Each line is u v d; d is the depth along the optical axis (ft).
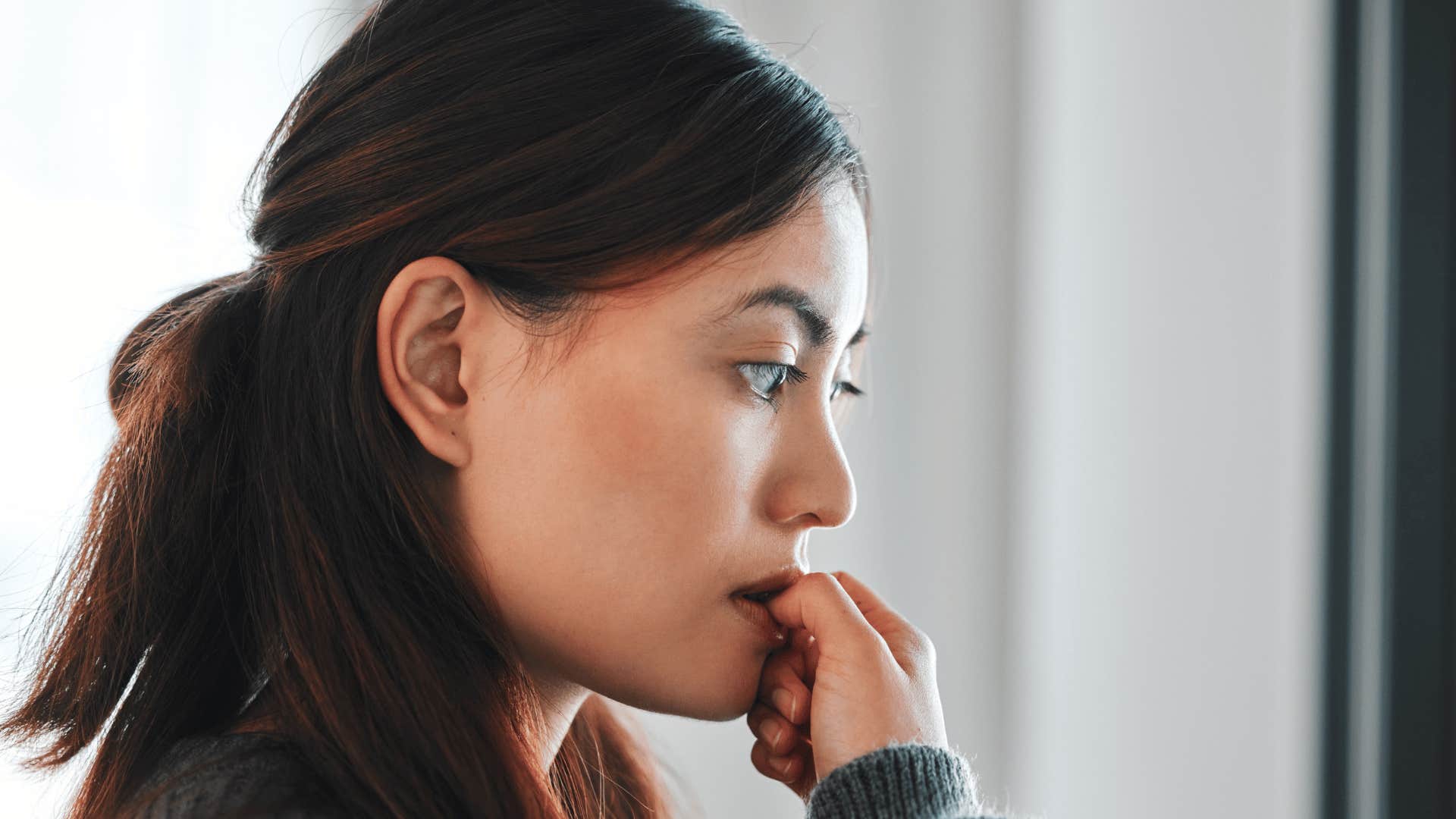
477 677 1.88
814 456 2.02
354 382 1.91
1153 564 4.42
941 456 5.14
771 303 1.92
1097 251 4.70
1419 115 3.67
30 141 5.03
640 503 1.89
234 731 1.89
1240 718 4.06
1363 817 3.76
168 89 5.38
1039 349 4.92
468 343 1.90
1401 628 3.69
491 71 1.93
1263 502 4.01
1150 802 4.36
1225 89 4.20
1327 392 3.81
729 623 2.01
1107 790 4.53
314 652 1.83
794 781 2.21
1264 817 3.95
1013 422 4.98
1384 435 3.73
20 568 4.69
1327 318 3.81
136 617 1.99
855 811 1.88
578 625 1.94
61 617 2.11
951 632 5.08
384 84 1.97
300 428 1.93
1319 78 3.86
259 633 1.95
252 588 1.97
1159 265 4.44
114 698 2.01
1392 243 3.71
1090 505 4.68
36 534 4.80
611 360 1.87
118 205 5.25
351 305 1.93
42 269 5.02
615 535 1.89
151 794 1.73
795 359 1.98
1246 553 4.07
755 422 1.96
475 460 1.93
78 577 2.09
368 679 1.82
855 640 2.10
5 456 4.83
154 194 5.33
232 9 5.53
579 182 1.86
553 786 2.64
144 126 5.32
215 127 5.48
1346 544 3.80
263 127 5.58
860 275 2.09
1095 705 4.61
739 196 1.88
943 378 5.15
